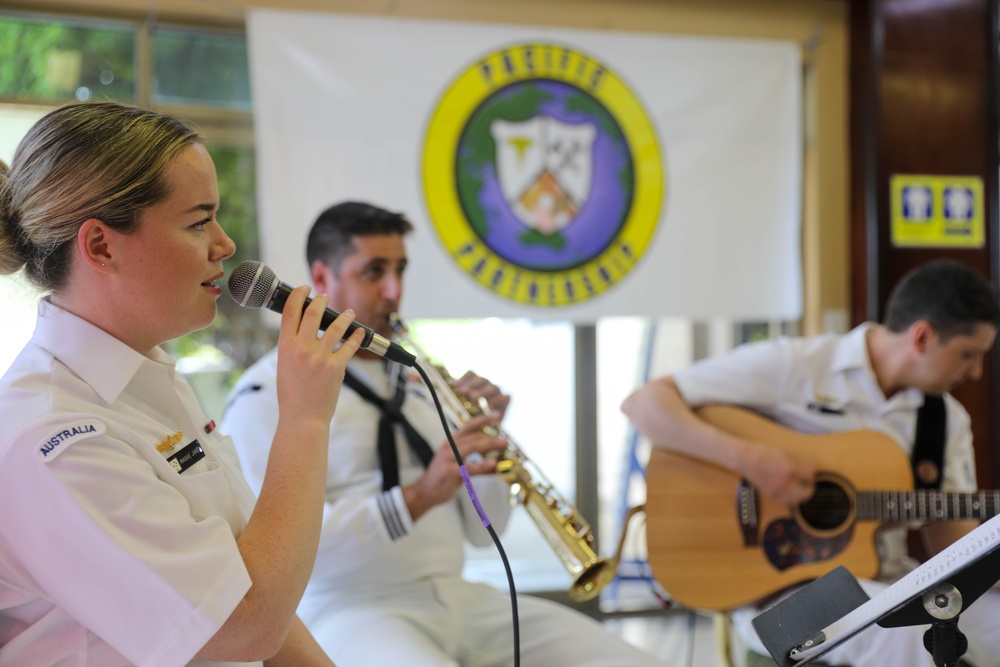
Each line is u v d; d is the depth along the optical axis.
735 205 4.02
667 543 2.68
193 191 1.30
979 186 4.24
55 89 3.49
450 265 3.75
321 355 1.32
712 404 2.79
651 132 3.94
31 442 1.15
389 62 3.68
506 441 2.09
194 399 1.52
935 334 2.56
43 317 1.32
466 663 2.17
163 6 3.53
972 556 1.18
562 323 4.13
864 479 2.62
